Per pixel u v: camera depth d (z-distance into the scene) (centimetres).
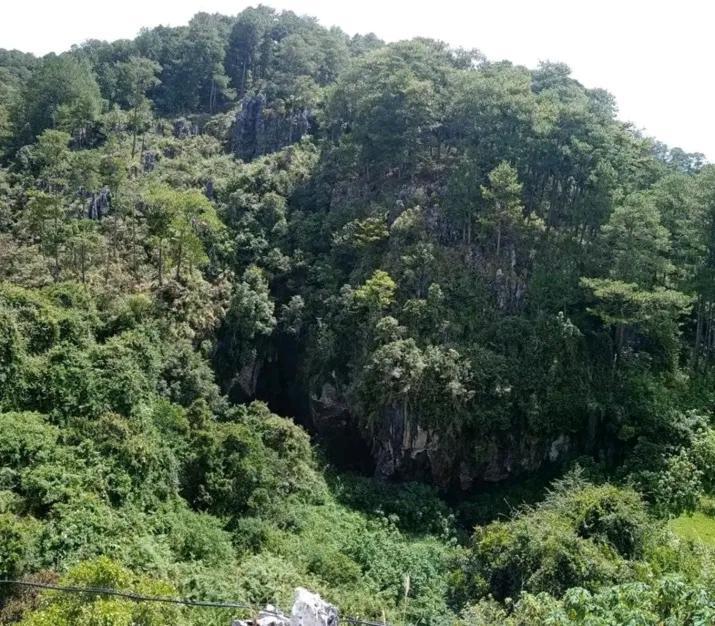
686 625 1820
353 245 6188
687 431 4728
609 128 6353
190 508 4144
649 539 3475
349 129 7625
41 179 6912
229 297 6016
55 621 2234
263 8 11769
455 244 6047
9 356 4050
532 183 6222
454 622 3056
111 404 4259
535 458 5222
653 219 5191
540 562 3244
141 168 7681
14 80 10312
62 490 3422
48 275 5497
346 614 3262
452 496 5381
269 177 7200
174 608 2581
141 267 5844
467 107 6544
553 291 5653
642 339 5606
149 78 9625
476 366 5206
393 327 5369
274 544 3956
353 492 5019
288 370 6312
